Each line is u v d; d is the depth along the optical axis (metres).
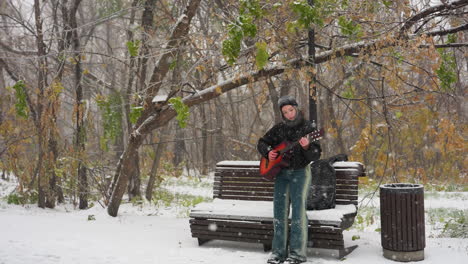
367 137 8.82
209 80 8.16
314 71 6.97
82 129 10.14
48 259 5.14
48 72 10.09
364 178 13.17
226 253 5.67
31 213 9.07
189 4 7.82
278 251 5.27
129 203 11.38
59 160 9.83
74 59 9.94
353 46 7.16
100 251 5.60
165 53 7.93
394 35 6.78
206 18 12.23
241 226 5.78
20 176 10.77
